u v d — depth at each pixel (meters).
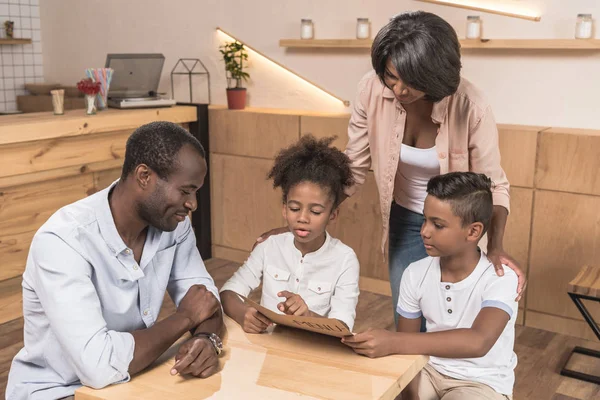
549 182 3.23
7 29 5.03
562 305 3.30
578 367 2.97
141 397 1.26
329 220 1.85
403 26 1.72
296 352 1.46
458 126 2.02
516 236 3.37
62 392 1.46
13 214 3.34
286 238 1.94
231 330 1.60
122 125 3.75
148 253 1.54
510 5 3.40
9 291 3.41
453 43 1.73
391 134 2.12
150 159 1.38
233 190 4.35
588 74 3.26
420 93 1.78
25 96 5.18
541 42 3.26
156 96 4.15
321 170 1.75
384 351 1.44
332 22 3.96
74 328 1.35
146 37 4.80
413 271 1.87
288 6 4.11
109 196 1.51
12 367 1.55
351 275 1.87
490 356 1.76
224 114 4.26
